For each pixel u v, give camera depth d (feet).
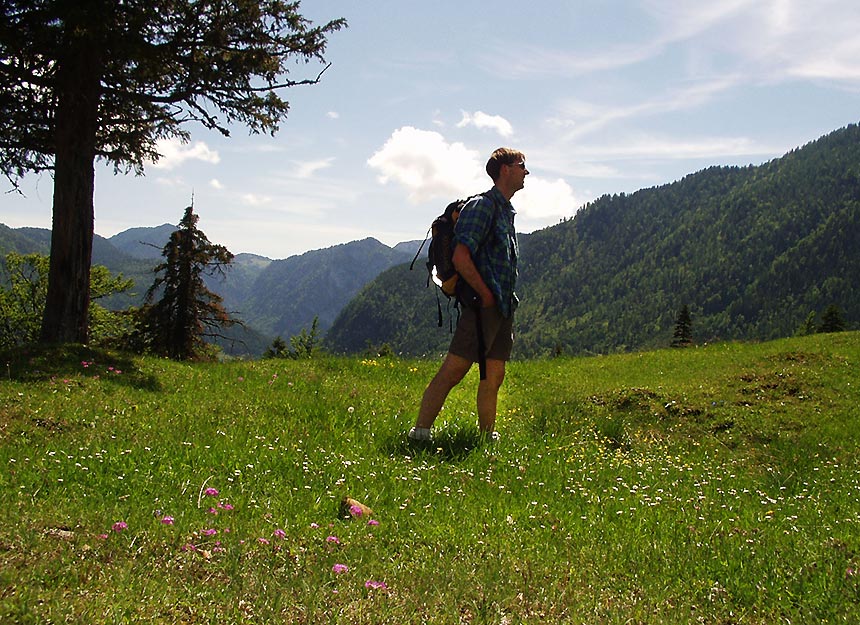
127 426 22.52
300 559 12.00
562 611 10.92
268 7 47.78
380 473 19.57
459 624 10.00
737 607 12.05
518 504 18.12
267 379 37.32
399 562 12.59
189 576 10.62
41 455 17.87
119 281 132.77
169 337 118.42
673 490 21.77
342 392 34.45
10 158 48.37
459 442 24.06
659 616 11.10
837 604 12.00
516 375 55.42
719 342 81.00
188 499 15.47
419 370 46.91
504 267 23.82
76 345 37.65
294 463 19.58
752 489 23.89
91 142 44.86
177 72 47.91
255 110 50.85
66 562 10.39
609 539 15.49
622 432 31.55
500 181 24.00
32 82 43.50
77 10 38.75
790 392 43.98
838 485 25.96
